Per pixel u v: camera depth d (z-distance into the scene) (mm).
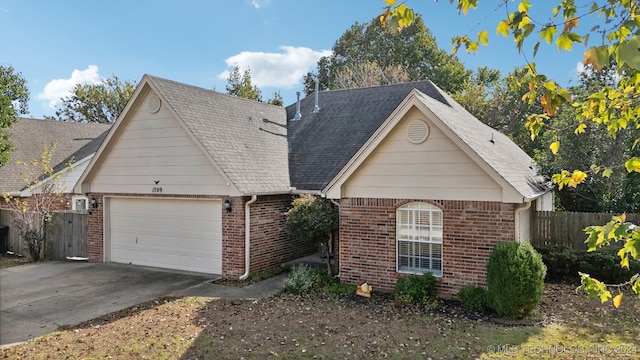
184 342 8188
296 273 12133
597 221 13367
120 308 10453
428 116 10805
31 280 13430
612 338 8188
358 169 11906
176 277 13672
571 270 13016
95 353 7754
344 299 11008
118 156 15719
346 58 48156
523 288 9164
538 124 5504
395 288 10930
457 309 10078
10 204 18922
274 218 14594
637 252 3346
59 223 17344
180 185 14406
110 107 48688
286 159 16516
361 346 7906
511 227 10109
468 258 10609
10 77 19719
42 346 8117
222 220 13617
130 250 15883
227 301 10930
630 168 4359
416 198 11195
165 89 14711
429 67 46312
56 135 26359
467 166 10586
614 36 3449
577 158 17078
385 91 19734
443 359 7312
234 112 16953
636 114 5117
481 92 35250
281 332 8656
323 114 19438
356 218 12008
